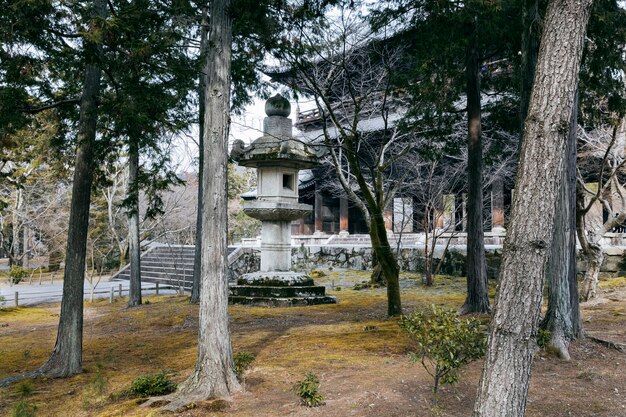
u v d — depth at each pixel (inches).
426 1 386.9
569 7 133.8
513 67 454.6
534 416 190.1
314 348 314.7
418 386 224.1
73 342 296.4
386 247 426.9
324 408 199.3
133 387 236.2
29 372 301.0
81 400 234.7
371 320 423.5
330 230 1251.8
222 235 228.5
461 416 189.3
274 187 533.6
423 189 677.9
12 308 657.0
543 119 132.4
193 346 361.1
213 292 225.5
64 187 983.0
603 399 207.5
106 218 1106.7
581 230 486.3
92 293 721.6
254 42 415.5
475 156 430.3
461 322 192.1
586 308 444.5
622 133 502.6
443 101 450.3
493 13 358.0
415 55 434.3
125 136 358.0
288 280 538.3
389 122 759.7
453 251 733.3
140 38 293.7
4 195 1003.3
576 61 133.6
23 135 530.6
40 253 1121.4
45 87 339.3
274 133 522.3
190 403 208.4
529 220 130.3
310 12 351.6
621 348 275.9
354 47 448.5
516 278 130.2
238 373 248.1
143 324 481.1
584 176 747.4
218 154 229.5
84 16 262.8
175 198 975.0
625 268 633.6
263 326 415.5
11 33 251.0
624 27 336.2
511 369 128.2
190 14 317.7
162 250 1130.0
